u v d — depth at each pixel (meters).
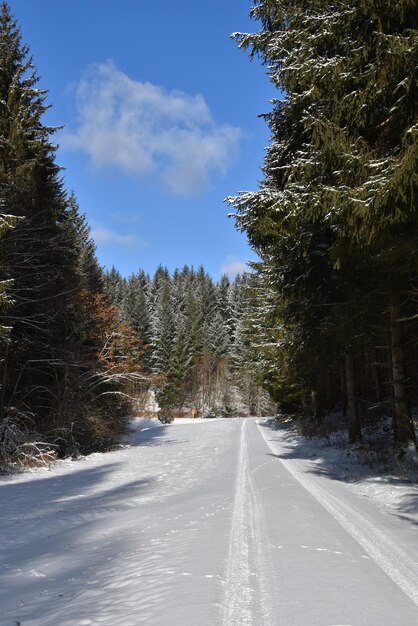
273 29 8.84
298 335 14.53
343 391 25.64
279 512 6.81
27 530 7.24
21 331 18.83
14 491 11.56
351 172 7.19
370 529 5.84
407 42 6.36
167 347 69.69
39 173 18.12
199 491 9.74
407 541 5.24
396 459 11.62
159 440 27.42
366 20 7.09
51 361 20.30
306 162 7.98
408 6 6.58
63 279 20.05
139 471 14.52
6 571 5.09
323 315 13.01
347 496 8.53
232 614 3.20
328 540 5.20
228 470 12.93
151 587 3.82
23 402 19.48
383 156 7.29
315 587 3.68
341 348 13.59
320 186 7.45
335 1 7.42
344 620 3.08
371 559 4.53
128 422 28.53
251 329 28.70
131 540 5.86
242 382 67.19
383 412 22.41
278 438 24.14
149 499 9.45
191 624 3.01
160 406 61.75
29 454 16.02
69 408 20.27
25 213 17.16
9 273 16.91
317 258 11.67
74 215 35.59
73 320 22.22
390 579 3.96
